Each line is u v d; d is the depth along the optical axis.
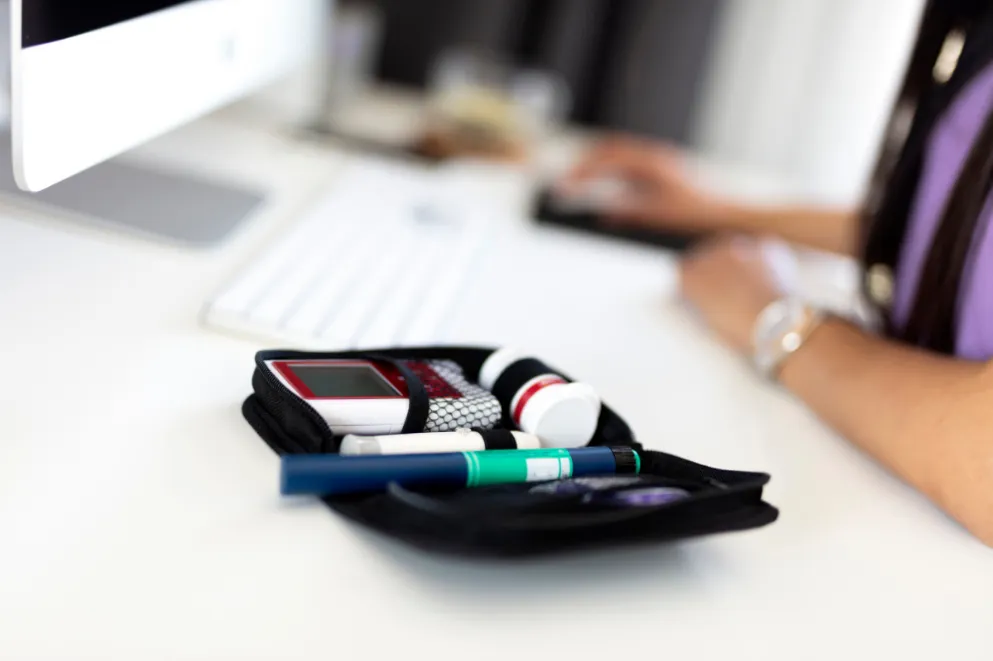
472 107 1.13
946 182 0.66
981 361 0.60
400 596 0.42
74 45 0.52
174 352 0.57
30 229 0.68
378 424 0.49
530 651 0.40
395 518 0.43
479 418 0.51
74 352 0.54
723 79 1.40
